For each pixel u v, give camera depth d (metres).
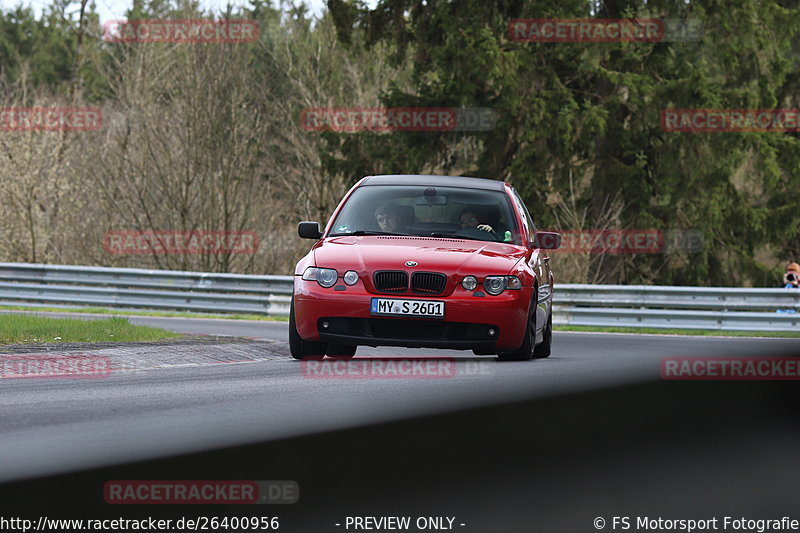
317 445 12.41
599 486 11.05
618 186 71.69
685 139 70.50
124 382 18.53
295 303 21.97
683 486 11.20
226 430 13.14
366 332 21.34
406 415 14.84
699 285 77.75
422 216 24.02
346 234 23.56
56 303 53.06
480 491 10.60
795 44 83.19
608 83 73.38
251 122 77.88
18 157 82.06
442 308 21.19
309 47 88.75
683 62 73.00
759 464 12.36
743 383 20.47
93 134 80.62
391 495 10.27
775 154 71.69
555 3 70.69
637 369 22.75
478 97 72.88
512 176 71.00
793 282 48.72
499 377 20.02
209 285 50.88
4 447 11.75
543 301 24.75
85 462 11.09
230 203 75.94
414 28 75.19
